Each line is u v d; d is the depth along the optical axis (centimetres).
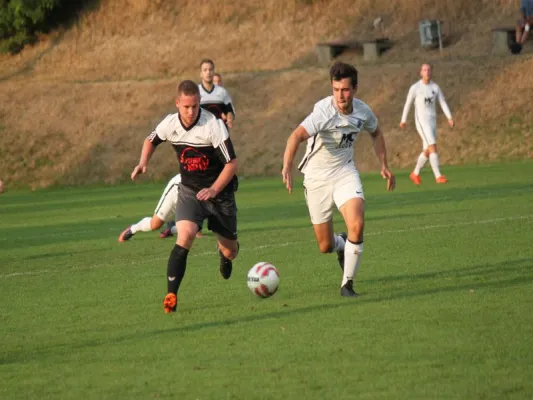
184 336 2509
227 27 13575
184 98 2852
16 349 2455
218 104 5588
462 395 1828
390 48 12125
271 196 7544
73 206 7844
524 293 2872
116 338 2531
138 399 1914
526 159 9294
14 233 5772
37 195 9638
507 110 9962
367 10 13000
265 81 11588
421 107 7306
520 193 6244
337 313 2708
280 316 2716
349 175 3048
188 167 2934
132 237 5169
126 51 13688
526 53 10831
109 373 2145
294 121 10844
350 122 2997
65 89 12125
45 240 5244
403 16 12688
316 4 13325
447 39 11925
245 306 2914
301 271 3578
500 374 1961
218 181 2859
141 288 3381
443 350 2188
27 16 14362
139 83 12069
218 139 2875
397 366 2067
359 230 2947
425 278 3244
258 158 10444
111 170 10738
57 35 14438
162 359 2256
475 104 10156
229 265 3212
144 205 7481
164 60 13250
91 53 13875
